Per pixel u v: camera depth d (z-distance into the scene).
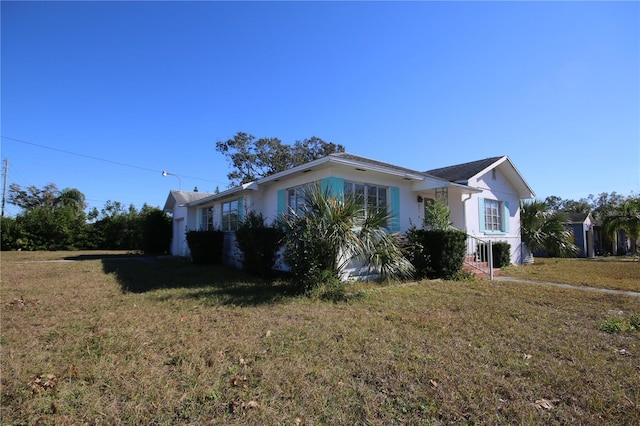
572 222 22.88
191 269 12.09
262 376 3.09
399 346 3.86
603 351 3.74
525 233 15.93
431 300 6.38
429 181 10.36
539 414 2.47
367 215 7.90
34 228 24.64
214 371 3.21
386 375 3.11
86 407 2.59
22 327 4.73
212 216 16.30
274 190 11.46
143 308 5.86
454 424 2.37
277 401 2.68
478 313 5.37
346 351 3.70
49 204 37.69
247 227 10.17
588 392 2.78
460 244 9.37
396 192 10.43
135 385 2.94
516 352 3.70
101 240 26.50
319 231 6.92
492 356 3.57
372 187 9.98
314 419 2.43
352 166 8.64
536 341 4.05
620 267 13.37
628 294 7.12
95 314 5.46
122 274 10.70
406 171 10.70
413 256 9.21
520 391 2.81
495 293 7.12
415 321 4.88
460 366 3.30
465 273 9.44
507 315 5.27
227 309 5.68
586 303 6.15
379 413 2.50
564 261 17.09
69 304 6.25
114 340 4.12
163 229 22.08
